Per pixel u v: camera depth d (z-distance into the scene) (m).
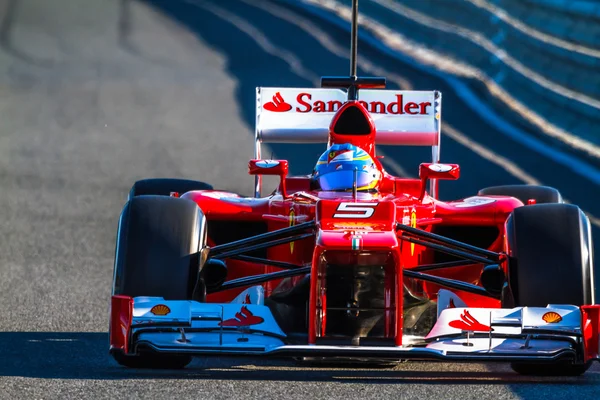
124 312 22.89
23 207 51.56
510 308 24.19
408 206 27.42
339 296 23.66
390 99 36.28
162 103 86.00
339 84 32.88
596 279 39.66
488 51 84.00
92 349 27.38
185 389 21.81
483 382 23.09
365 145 29.30
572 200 52.22
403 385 22.50
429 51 95.81
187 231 24.52
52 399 20.92
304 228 24.91
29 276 38.06
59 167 62.50
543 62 73.62
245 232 29.58
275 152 65.56
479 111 73.88
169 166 62.88
